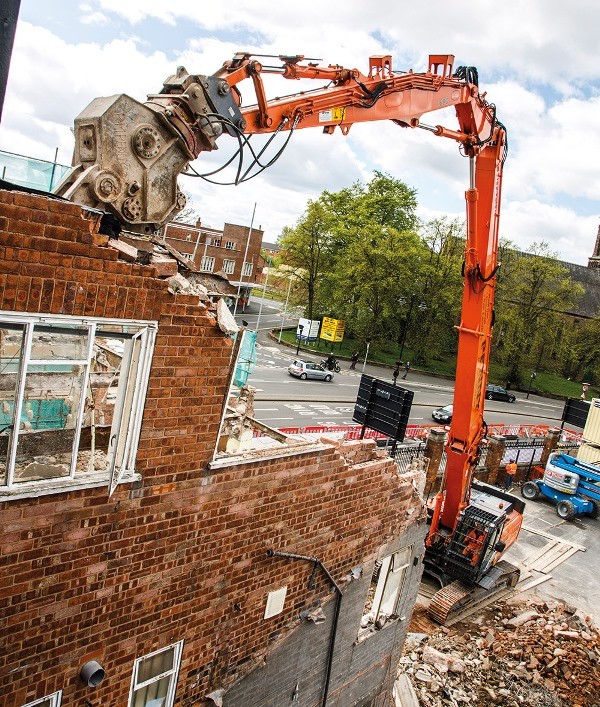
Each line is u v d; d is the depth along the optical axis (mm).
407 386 46781
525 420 44375
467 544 16844
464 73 11219
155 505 5395
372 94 8305
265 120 6895
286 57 6801
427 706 12117
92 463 5215
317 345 54188
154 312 4898
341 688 9211
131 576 5414
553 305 57531
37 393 6492
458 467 16172
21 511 4461
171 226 53906
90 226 4312
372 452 9523
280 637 7414
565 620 16625
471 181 13219
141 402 5039
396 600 10164
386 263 51281
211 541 6047
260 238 59844
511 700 12781
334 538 7777
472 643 15125
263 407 31984
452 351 62719
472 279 14438
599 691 13578
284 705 8016
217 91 5750
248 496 6270
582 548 22516
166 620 5902
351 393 39750
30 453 5910
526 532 23406
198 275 6320
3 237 3900
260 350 49062
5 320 4086
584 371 68250
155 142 5191
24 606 4707
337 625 8375
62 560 4836
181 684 6340
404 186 60781
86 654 5281
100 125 4891
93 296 4480
